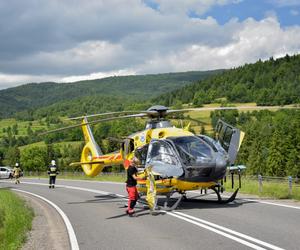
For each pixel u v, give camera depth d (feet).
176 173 42.39
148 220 38.14
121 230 33.83
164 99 648.38
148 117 50.31
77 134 447.42
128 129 249.14
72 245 29.01
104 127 304.09
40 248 28.76
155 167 43.83
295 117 283.18
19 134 647.56
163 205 47.60
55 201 61.87
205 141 45.27
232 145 46.55
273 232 29.76
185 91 632.38
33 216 45.44
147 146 47.14
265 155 289.33
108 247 27.84
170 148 44.06
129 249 26.89
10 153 429.38
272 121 354.74
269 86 564.30
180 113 49.24
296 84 522.47
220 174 43.50
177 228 33.17
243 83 588.91
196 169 42.60
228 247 25.86
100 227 35.94
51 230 36.04
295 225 32.12
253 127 339.77
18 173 124.88
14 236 32.24
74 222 39.60
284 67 597.11
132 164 41.78
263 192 59.31
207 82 629.92
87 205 53.83
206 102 545.03
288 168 255.70
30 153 386.11
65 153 388.37
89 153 67.51
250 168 292.40
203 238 28.86
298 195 51.80
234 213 39.32
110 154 60.54
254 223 33.60
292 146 260.21
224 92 571.28
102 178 129.18
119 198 61.77
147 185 42.75
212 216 38.11
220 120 48.52
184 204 48.44
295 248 24.85
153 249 26.43
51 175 93.76
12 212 44.65
